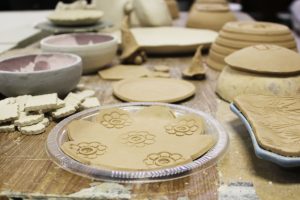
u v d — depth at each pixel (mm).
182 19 2246
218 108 893
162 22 1725
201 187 560
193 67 1115
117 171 575
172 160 616
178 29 1666
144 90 989
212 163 620
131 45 1266
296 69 851
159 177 567
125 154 641
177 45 1350
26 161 642
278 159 542
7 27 1662
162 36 1505
